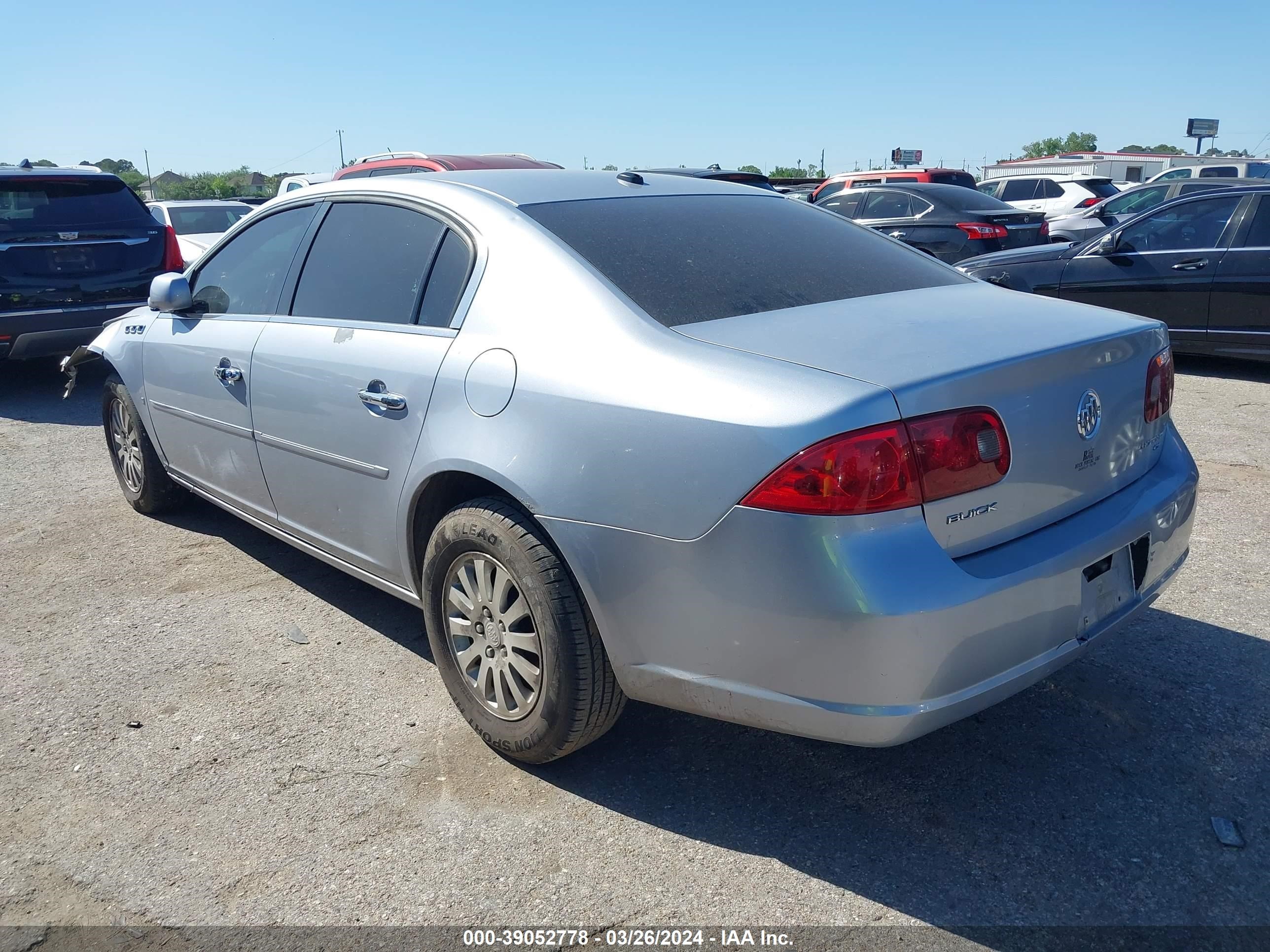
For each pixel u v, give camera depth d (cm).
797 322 258
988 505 230
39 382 901
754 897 238
